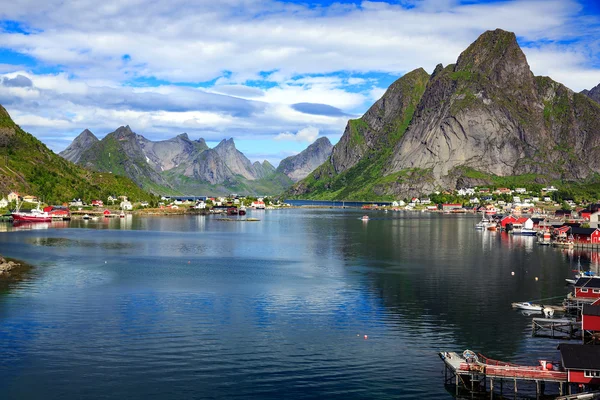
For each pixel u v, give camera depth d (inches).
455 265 5605.3
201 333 3070.9
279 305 3727.9
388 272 5113.2
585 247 7465.6
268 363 2647.6
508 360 2701.8
